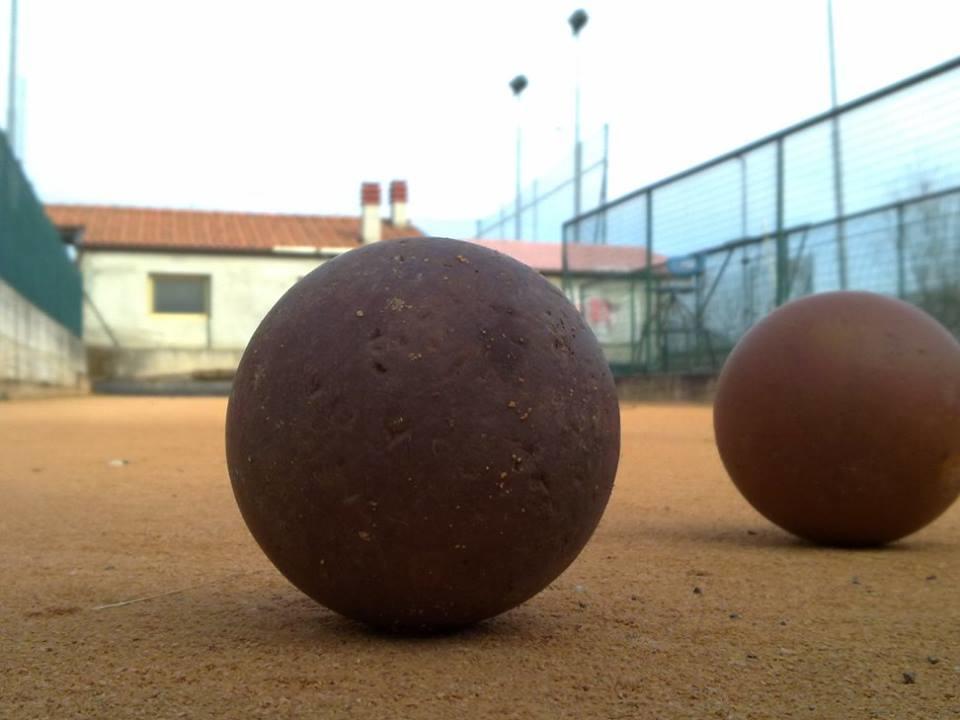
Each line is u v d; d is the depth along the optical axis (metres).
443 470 0.22
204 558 0.36
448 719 0.20
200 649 0.24
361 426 0.22
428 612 0.24
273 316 0.25
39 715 0.20
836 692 0.22
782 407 0.39
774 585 0.33
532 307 0.24
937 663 0.24
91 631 0.26
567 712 0.20
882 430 0.38
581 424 0.24
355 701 0.21
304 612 0.28
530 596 0.24
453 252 0.24
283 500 0.23
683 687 0.22
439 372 0.22
